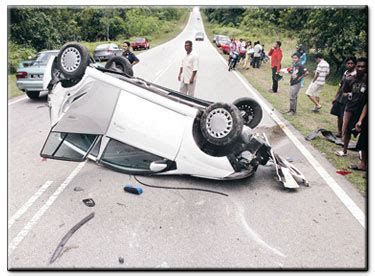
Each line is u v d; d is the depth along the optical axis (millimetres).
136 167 4625
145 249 3119
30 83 9172
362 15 12336
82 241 3223
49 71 5441
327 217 3701
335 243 3256
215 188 4336
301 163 5199
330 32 13492
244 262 2971
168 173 4484
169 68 16312
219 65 18203
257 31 30062
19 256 3016
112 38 37438
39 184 4371
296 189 4348
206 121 4211
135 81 5324
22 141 6062
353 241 3289
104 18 34312
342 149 5812
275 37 25312
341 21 12961
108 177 4570
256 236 3342
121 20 38469
